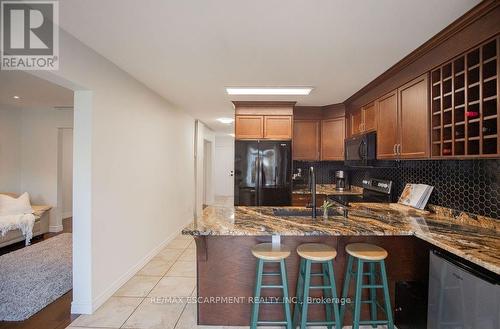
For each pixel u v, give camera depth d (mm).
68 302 2439
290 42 2033
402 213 2436
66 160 6078
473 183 2004
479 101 1623
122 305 2400
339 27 1806
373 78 2854
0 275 2947
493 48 1607
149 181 3436
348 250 1911
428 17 1676
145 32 1900
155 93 3545
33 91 3588
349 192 4094
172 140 4270
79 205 2244
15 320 2162
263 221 2078
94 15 1682
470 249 1437
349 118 3895
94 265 2305
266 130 4035
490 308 1221
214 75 2799
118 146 2666
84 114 2232
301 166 4652
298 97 3688
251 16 1679
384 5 1553
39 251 3709
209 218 2184
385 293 1872
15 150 4727
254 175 3988
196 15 1672
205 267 2131
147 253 3396
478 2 1517
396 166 3195
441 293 1563
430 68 2074
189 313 2283
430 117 2078
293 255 2148
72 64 1987
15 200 4094
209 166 8117
